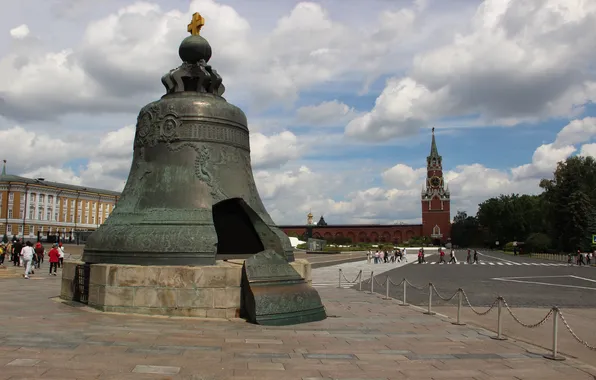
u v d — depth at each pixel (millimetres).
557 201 68562
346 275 28953
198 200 10555
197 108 11172
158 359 6328
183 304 9367
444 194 119375
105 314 9328
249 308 9250
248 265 9531
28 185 74125
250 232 12555
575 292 19438
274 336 8078
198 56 11758
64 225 80125
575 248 65500
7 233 72250
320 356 6914
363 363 6641
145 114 11641
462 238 119188
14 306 10445
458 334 9266
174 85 11867
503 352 7754
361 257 59719
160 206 10570
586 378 6398
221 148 11242
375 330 9305
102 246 10406
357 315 11508
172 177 10797
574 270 36125
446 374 6270
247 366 6219
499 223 101188
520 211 98250
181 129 11047
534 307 14672
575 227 65500
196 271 9406
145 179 11086
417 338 8688
